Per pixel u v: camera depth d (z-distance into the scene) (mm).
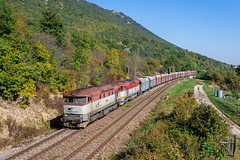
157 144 10039
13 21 26781
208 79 71750
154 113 21219
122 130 16047
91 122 18375
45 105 20906
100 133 15133
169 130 12797
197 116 11531
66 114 16562
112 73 40562
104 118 19844
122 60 56781
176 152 9492
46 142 13477
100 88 19625
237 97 33969
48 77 23000
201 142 10820
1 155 11539
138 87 33188
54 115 20781
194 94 35031
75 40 44188
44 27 36750
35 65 20969
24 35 28812
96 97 18094
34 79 20203
